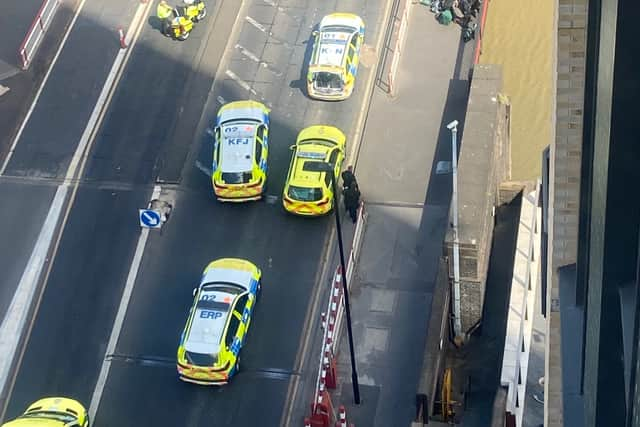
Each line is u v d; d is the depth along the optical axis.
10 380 188.12
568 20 98.50
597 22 78.56
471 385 181.38
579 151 102.25
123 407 183.38
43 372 188.75
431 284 195.75
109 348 191.00
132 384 185.88
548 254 112.44
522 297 182.50
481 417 175.50
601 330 74.19
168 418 181.38
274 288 196.38
